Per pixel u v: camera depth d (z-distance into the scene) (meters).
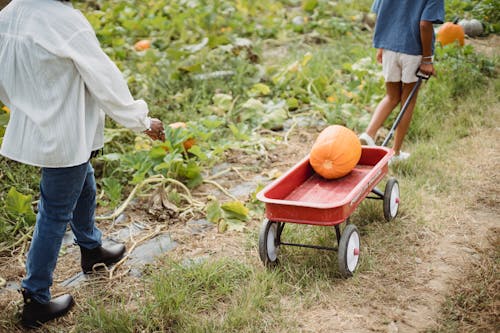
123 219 4.66
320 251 3.94
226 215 4.50
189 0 9.80
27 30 2.91
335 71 7.23
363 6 9.84
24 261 4.15
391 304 3.42
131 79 6.75
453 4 9.21
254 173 5.37
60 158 3.03
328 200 3.99
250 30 9.01
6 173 5.11
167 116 6.20
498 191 4.62
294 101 6.62
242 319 3.29
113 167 5.33
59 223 3.25
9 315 3.50
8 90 3.06
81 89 3.02
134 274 3.91
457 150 5.37
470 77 6.72
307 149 5.79
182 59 7.54
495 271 3.64
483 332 3.14
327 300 3.46
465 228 4.17
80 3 9.66
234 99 6.84
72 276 3.93
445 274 3.66
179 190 5.07
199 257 4.03
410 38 4.89
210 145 5.73
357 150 4.24
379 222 4.30
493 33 8.87
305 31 9.16
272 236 3.80
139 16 9.36
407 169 5.08
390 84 5.23
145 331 3.29
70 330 3.36
